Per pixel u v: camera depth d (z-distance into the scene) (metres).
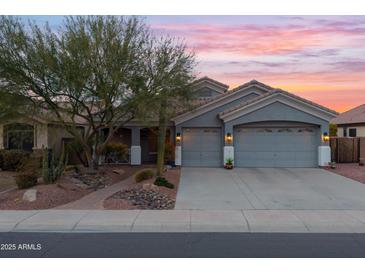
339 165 21.30
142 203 10.95
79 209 10.31
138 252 6.60
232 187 14.11
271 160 20.84
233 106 21.45
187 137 21.45
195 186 14.32
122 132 24.19
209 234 7.90
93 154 18.97
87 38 14.12
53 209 10.40
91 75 14.50
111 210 10.08
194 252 6.59
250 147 20.92
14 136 21.92
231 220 8.96
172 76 15.73
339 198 11.91
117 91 15.00
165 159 21.08
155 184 13.59
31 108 15.98
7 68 14.38
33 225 8.56
